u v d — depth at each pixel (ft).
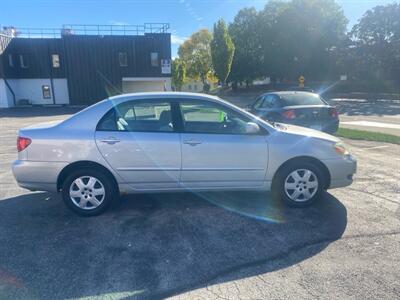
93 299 8.36
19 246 11.10
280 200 14.67
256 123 13.92
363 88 137.18
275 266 9.81
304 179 14.10
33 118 64.23
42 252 10.69
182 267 9.80
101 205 13.56
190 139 13.33
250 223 12.77
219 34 106.52
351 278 9.13
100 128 13.28
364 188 16.56
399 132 34.96
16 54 106.01
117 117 13.46
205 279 9.20
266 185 14.10
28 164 13.07
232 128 13.98
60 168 13.11
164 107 13.65
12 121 58.18
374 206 14.24
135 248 10.93
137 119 13.53
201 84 250.57
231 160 13.58
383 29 131.44
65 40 104.37
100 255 10.48
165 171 13.43
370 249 10.67
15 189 17.24
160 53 110.93
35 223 12.96
